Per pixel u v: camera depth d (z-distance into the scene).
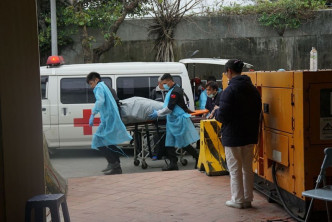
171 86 9.45
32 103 5.03
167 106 9.27
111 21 16.25
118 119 9.27
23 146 4.82
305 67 17.52
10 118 4.58
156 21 16.89
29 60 4.98
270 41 17.39
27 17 4.97
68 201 6.94
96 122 11.27
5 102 4.49
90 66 11.41
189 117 9.45
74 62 16.64
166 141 9.47
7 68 4.55
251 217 5.89
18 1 4.80
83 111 11.22
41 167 5.18
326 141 5.40
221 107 6.00
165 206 6.50
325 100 5.38
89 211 6.39
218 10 17.20
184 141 9.39
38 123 5.14
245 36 17.31
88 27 16.56
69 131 11.21
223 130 6.21
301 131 5.40
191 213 6.14
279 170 6.16
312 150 5.39
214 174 8.10
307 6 17.20
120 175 8.52
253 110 6.06
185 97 11.49
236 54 17.34
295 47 17.45
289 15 17.23
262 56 17.41
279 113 5.98
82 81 11.27
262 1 17.53
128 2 16.86
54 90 11.20
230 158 6.23
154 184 7.74
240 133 6.05
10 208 4.53
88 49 15.98
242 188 6.24
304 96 5.34
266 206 6.33
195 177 8.11
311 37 17.45
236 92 5.95
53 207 4.49
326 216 5.55
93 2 16.88
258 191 7.05
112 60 16.88
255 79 6.76
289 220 5.72
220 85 15.97
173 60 16.95
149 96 11.55
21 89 4.81
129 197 7.03
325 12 17.38
